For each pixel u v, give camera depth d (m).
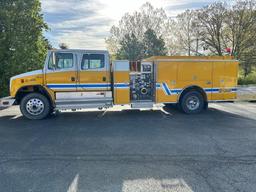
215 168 4.06
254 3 29.48
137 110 9.91
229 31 31.34
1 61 15.41
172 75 8.68
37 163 4.31
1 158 4.56
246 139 5.74
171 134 6.21
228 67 9.01
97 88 8.27
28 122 7.73
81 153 4.82
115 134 6.25
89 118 8.34
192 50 35.66
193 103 9.00
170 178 3.70
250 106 11.01
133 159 4.48
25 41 15.93
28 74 7.96
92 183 3.55
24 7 15.85
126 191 3.32
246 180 3.62
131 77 8.79
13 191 3.33
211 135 6.09
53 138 5.90
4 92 15.53
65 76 8.05
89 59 8.16
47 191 3.32
